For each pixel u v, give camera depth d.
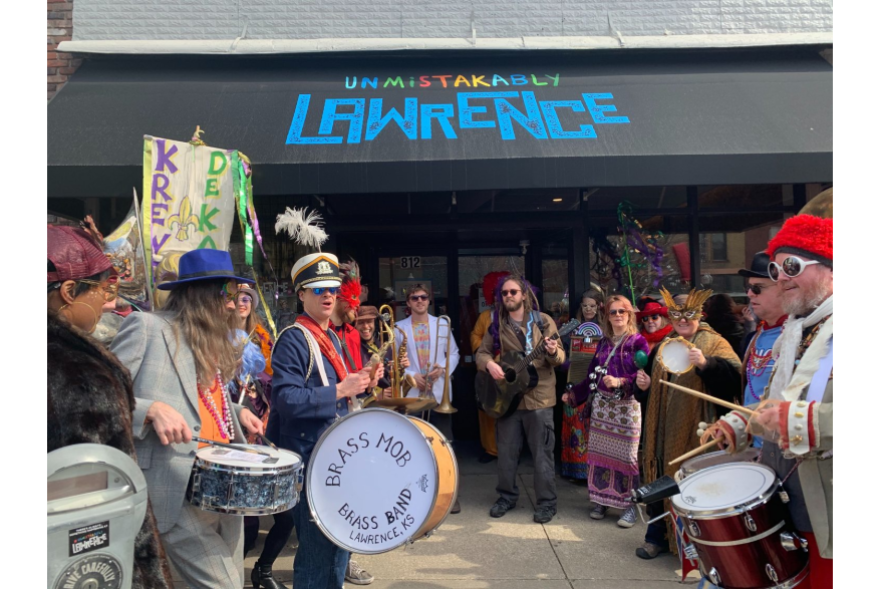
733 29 6.08
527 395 4.60
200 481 2.15
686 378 3.74
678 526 2.59
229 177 4.10
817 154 4.66
